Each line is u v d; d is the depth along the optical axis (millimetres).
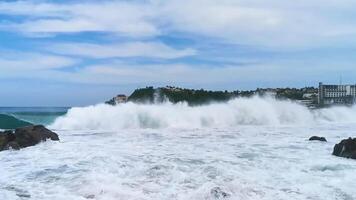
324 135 24625
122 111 31625
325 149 18000
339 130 28328
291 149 17938
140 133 25406
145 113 31625
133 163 14008
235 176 12352
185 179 11867
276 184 11602
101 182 11445
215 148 18188
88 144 19516
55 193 10594
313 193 10773
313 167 13898
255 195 10523
